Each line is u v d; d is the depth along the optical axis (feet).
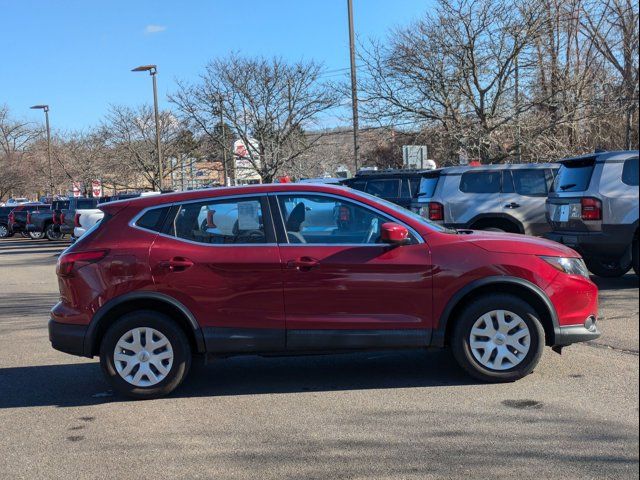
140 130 117.39
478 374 17.06
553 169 36.32
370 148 97.60
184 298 16.81
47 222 98.53
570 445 13.01
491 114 61.46
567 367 18.44
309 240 17.07
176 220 17.30
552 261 17.02
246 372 19.56
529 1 59.06
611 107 57.77
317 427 14.62
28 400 17.49
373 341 16.81
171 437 14.38
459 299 16.76
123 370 16.97
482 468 12.13
